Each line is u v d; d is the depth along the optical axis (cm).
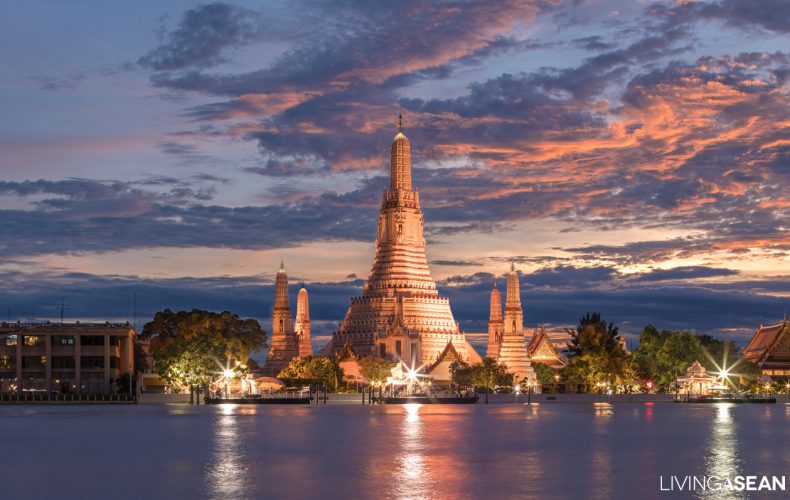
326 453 9438
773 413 17262
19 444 10538
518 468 8231
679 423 13975
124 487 7188
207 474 7888
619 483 7288
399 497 6669
